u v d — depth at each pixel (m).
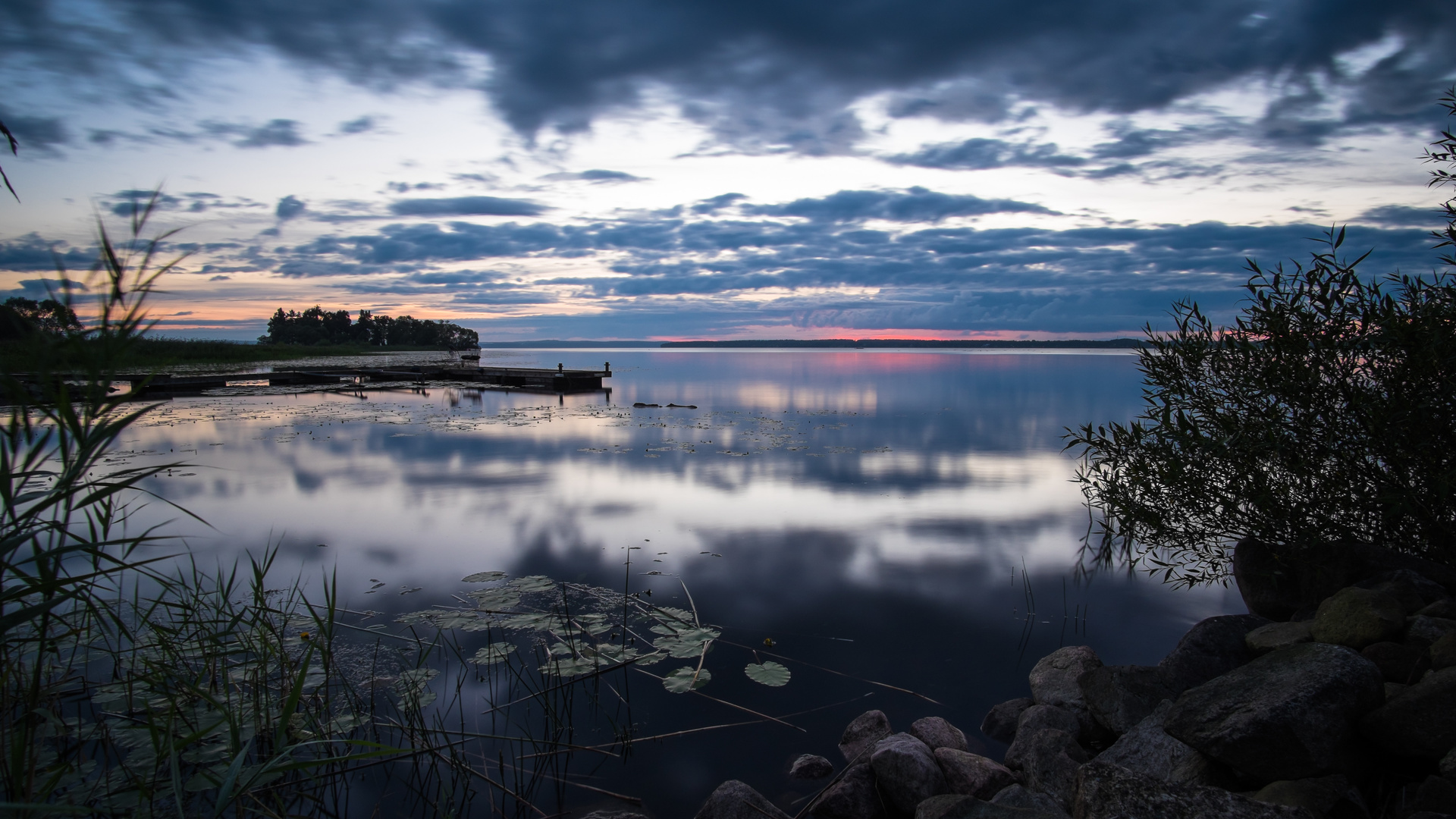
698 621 4.50
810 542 6.09
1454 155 3.38
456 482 8.48
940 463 9.73
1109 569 5.40
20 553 5.37
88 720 3.22
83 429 2.09
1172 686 3.22
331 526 6.58
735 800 2.70
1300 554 3.82
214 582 5.00
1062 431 12.91
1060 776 2.75
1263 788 2.33
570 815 2.79
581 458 10.10
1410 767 2.38
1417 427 3.51
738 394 22.20
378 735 3.24
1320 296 3.67
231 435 12.34
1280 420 3.86
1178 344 4.20
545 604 4.75
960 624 4.45
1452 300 3.41
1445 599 3.12
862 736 3.21
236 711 3.28
